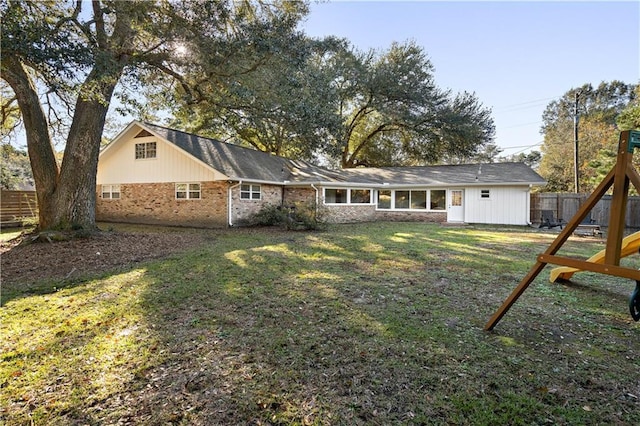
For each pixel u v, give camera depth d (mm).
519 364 2664
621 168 2680
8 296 4441
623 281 5207
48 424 2025
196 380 2469
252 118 13727
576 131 20516
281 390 2340
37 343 3078
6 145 13070
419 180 16953
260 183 14992
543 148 34406
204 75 10625
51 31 5523
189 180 14500
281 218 13367
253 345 3018
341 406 2164
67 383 2443
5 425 2018
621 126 14141
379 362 2699
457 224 15031
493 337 3172
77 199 9383
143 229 13086
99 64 6805
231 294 4500
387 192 17453
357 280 5246
